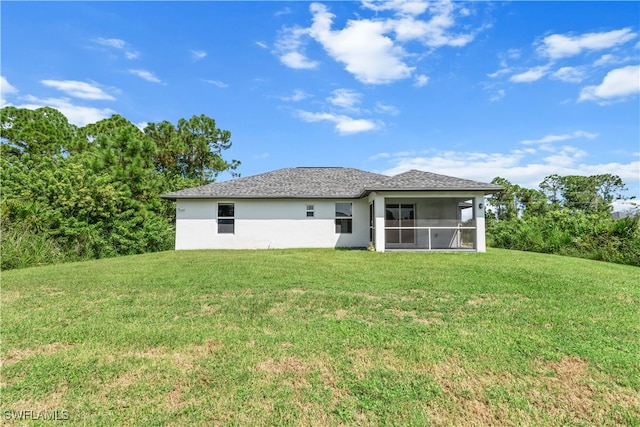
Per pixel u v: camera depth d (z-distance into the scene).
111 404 2.98
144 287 7.45
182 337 4.45
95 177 17.23
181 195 17.66
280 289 7.21
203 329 4.76
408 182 15.64
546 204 28.03
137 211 18.69
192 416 2.82
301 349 4.06
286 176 21.30
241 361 3.77
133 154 21.05
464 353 3.95
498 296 6.59
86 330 4.71
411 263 11.00
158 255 14.25
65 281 8.11
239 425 2.71
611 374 3.48
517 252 14.88
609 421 2.78
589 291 6.97
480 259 12.02
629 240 13.30
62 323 5.04
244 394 3.13
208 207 18.16
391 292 6.91
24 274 9.17
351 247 18.09
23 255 11.98
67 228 15.04
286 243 18.28
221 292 6.97
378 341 4.29
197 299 6.43
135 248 17.52
